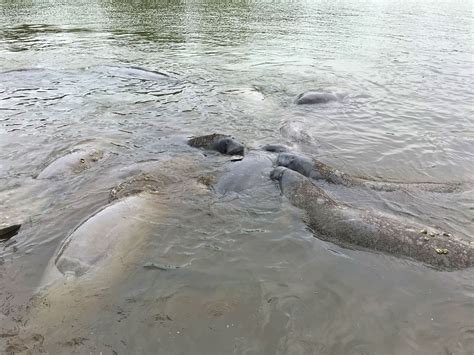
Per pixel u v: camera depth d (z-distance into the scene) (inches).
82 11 1139.3
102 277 199.8
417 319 174.6
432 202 268.5
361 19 1061.8
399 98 483.5
